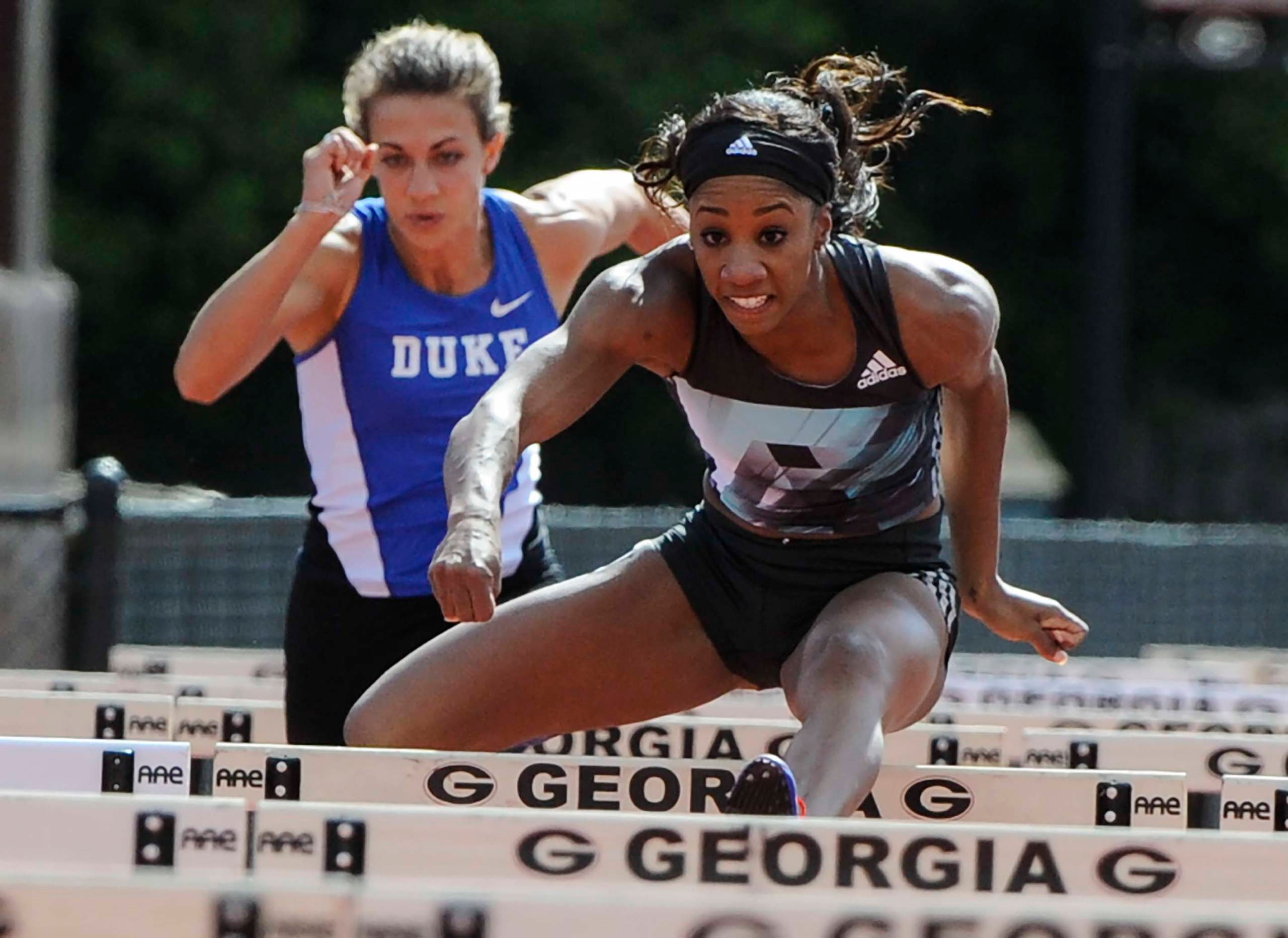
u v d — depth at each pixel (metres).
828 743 11.50
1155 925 7.81
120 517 24.23
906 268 12.50
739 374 12.65
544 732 13.75
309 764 11.88
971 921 7.77
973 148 83.06
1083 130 83.44
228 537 26.47
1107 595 31.17
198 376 15.22
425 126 15.03
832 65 13.58
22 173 39.03
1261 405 87.81
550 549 16.59
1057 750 13.97
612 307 12.46
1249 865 9.79
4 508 23.80
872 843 9.64
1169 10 50.28
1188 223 87.38
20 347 38.41
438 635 15.74
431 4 70.25
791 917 7.76
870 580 13.12
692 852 9.67
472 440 11.88
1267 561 31.88
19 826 9.85
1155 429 84.94
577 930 7.76
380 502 15.61
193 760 14.63
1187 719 15.41
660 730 14.45
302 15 70.56
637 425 74.94
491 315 15.76
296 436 74.81
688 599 13.45
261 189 69.25
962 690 18.53
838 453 12.82
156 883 7.79
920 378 12.70
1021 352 83.88
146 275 69.88
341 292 15.62
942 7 80.94
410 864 9.74
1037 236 84.38
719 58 71.12
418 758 11.93
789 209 11.73
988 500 13.89
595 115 70.19
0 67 38.72
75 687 16.69
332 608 15.83
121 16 67.56
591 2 69.38
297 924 7.77
